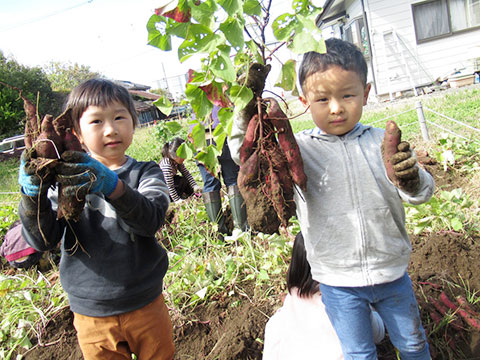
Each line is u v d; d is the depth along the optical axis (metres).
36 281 3.70
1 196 8.94
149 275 1.94
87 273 1.86
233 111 1.57
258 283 3.12
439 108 8.27
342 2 14.19
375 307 1.93
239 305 3.02
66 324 3.12
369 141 1.82
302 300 2.20
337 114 1.62
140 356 2.01
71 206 1.43
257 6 1.34
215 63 1.36
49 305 3.29
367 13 12.42
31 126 1.49
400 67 12.62
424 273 2.90
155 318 1.97
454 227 3.06
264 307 2.90
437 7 12.12
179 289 3.20
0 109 21.20
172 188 4.86
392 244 1.80
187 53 1.35
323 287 1.92
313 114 1.69
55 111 29.12
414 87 12.32
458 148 4.83
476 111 7.09
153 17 1.37
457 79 11.92
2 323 3.17
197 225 4.46
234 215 4.04
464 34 12.20
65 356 2.87
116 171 1.96
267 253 3.31
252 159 1.52
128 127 1.87
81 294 1.87
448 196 3.31
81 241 1.86
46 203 1.62
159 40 1.42
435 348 2.38
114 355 1.95
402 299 1.83
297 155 1.56
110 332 1.88
